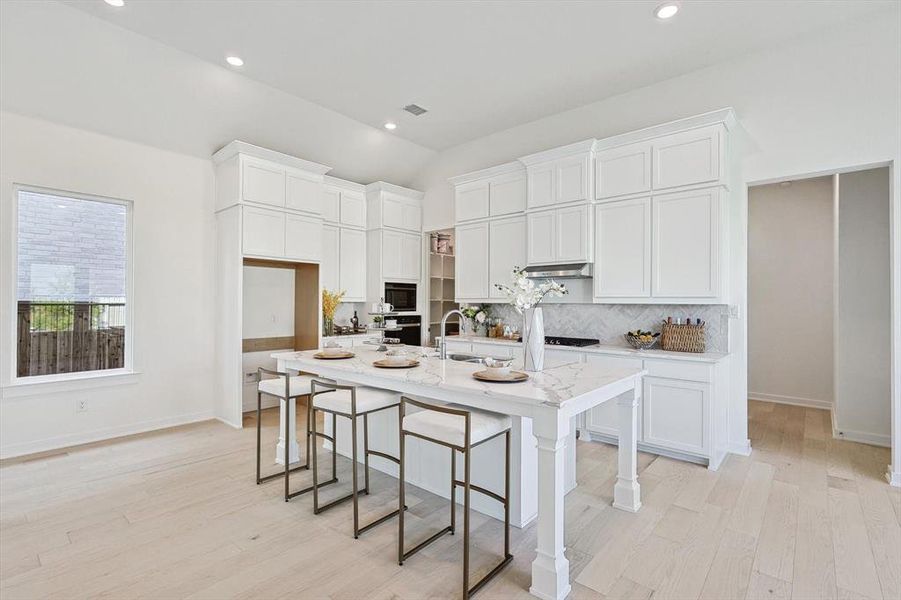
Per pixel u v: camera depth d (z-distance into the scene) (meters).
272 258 4.61
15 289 3.61
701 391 3.32
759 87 3.60
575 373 2.50
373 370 2.64
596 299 4.12
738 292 3.70
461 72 3.93
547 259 4.43
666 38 3.40
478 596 1.90
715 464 3.28
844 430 4.03
